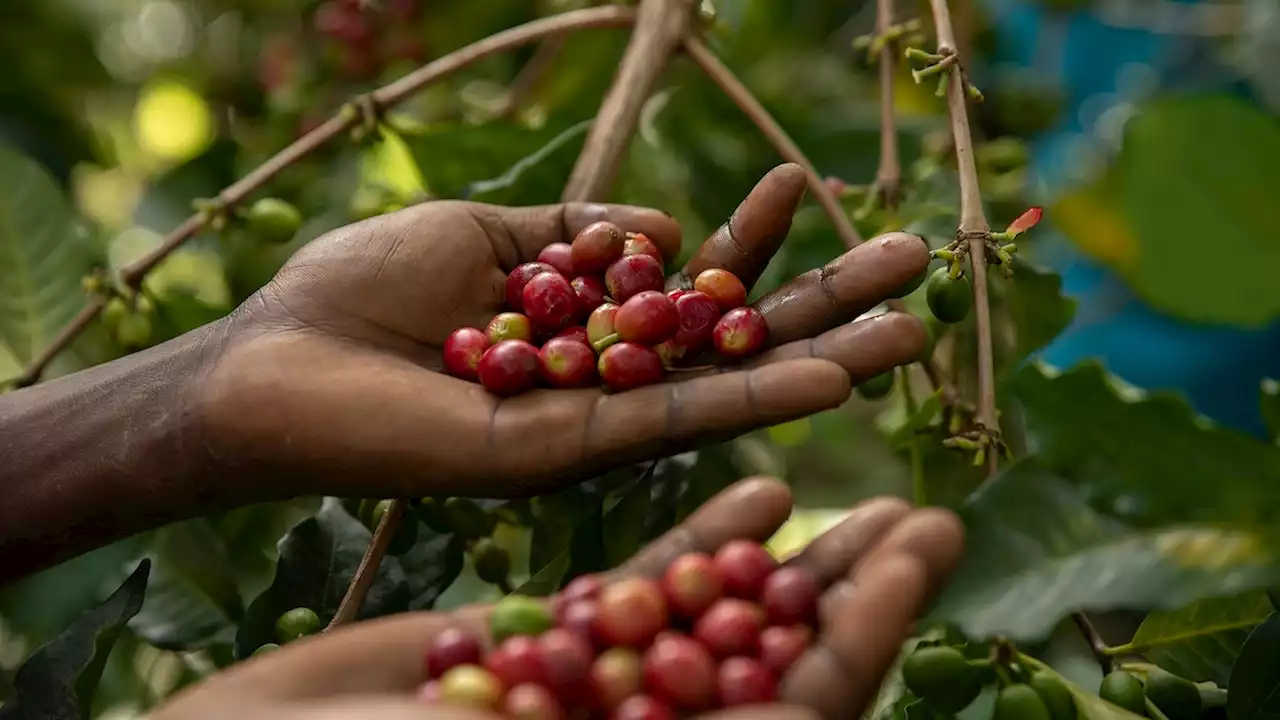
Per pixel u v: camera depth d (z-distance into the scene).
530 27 0.72
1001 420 0.67
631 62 0.70
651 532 0.65
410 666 0.54
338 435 0.60
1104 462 0.57
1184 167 0.76
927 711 0.59
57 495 0.62
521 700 0.52
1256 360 0.88
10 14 0.98
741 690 0.52
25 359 0.74
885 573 0.52
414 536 0.65
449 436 0.59
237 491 0.62
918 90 0.87
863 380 0.58
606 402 0.58
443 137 0.73
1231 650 0.61
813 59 0.95
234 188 0.72
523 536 0.79
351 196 0.84
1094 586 0.56
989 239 0.59
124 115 1.08
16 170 0.75
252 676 0.52
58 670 0.60
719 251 0.62
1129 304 0.90
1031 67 0.95
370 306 0.62
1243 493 0.56
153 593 0.67
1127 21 0.90
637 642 0.54
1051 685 0.56
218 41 1.03
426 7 0.89
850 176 0.82
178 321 0.73
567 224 0.65
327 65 0.88
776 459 0.88
